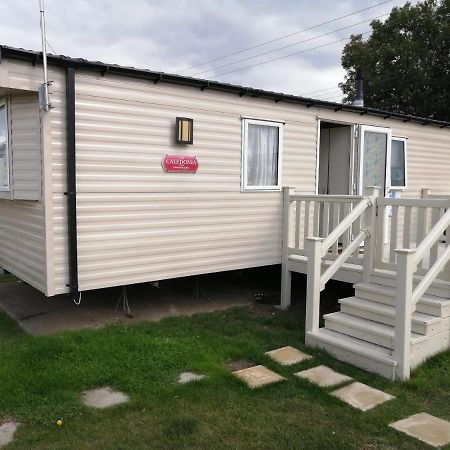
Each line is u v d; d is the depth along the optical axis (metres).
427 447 3.20
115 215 5.60
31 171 5.29
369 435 3.35
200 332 5.52
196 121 6.20
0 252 6.67
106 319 6.12
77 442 3.16
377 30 21.52
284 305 6.91
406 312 4.26
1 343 5.05
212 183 6.44
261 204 6.98
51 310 6.50
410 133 8.85
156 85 5.79
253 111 6.77
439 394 4.03
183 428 3.34
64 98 5.14
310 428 3.42
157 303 7.00
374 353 4.49
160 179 5.94
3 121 5.66
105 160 5.46
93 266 5.48
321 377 4.30
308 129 7.46
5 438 3.21
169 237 6.09
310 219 7.62
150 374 4.20
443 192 9.69
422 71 19.95
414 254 4.32
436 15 20.11
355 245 5.54
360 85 9.20
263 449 3.14
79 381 4.03
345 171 8.25
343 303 5.38
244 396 3.88
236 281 8.61
